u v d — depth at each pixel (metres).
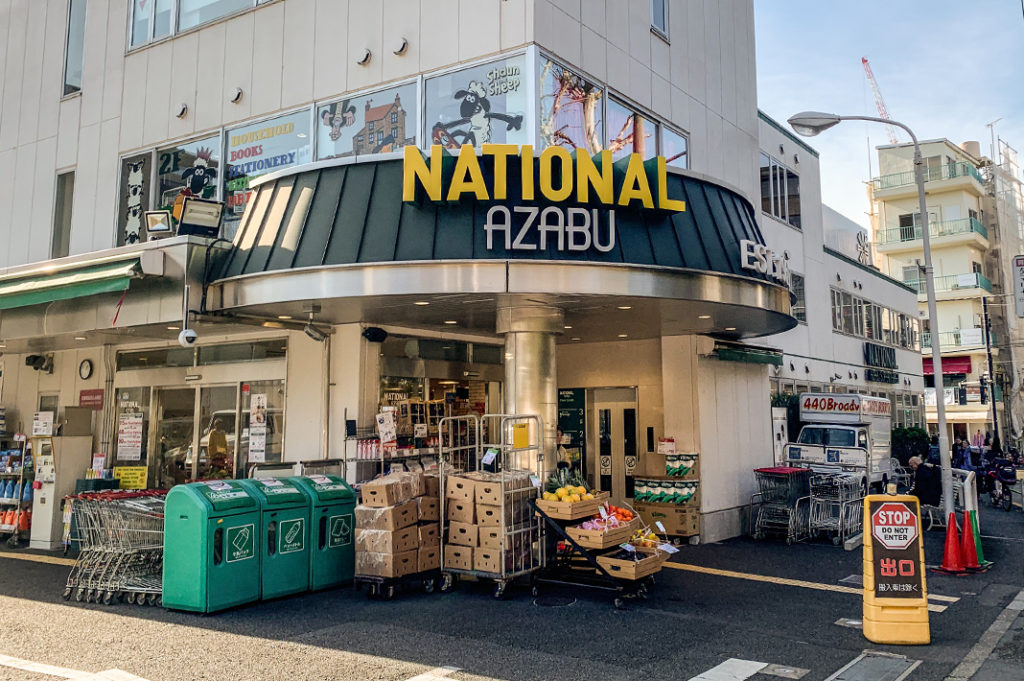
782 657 6.89
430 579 9.51
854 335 25.48
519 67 10.71
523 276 9.46
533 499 9.45
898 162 48.41
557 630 7.73
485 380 14.32
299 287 9.79
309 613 8.41
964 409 45.22
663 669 6.49
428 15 11.62
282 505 9.19
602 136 11.85
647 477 14.05
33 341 14.46
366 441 11.51
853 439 18.02
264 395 12.90
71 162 15.38
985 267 48.22
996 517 18.61
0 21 17.31
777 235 20.36
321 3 12.73
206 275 10.74
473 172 9.56
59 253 15.41
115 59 15.11
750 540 14.24
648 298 10.02
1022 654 7.06
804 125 12.88
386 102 11.84
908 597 7.43
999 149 51.12
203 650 6.99
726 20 16.47
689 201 10.95
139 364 14.86
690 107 14.53
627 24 12.82
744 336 15.01
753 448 15.94
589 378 16.33
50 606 8.83
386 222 9.79
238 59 13.51
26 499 14.12
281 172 10.79
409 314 11.23
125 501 9.35
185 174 13.81
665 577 10.59
